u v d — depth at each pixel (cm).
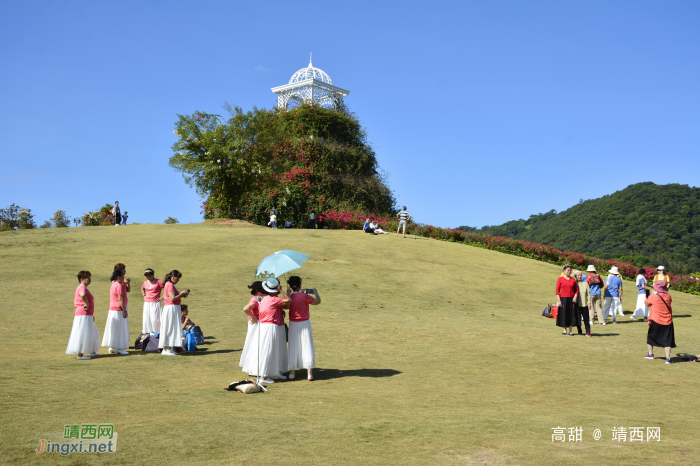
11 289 1555
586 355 1076
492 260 2811
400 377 850
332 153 4806
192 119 3956
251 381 741
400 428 538
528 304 1922
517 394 741
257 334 805
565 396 732
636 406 680
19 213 3934
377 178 5144
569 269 1366
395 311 1605
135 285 1736
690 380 853
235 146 3931
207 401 648
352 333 1258
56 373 778
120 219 3475
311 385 782
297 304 827
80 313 935
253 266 2145
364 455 452
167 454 446
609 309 1616
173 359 958
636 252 6456
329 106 5475
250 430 520
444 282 2178
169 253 2250
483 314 1664
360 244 2853
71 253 2139
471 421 574
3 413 544
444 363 973
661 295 1020
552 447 479
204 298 1631
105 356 973
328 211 4159
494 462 435
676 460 446
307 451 461
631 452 468
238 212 4072
